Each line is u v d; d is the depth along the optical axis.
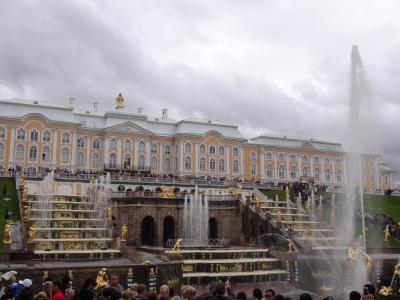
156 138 105.69
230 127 112.88
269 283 41.41
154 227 56.38
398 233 57.88
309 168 123.38
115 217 52.38
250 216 57.81
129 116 104.44
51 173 65.25
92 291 17.89
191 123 108.44
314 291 41.28
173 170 106.19
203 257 42.38
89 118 101.06
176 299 12.02
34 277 31.36
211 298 12.39
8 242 37.22
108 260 38.12
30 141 91.00
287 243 48.81
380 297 37.62
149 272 34.97
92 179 64.56
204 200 60.59
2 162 88.06
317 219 61.22
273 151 118.94
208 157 107.44
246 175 114.19
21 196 53.88
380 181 138.88
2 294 16.44
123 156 100.75
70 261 37.00
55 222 47.28
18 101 94.12
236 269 41.59
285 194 75.44
